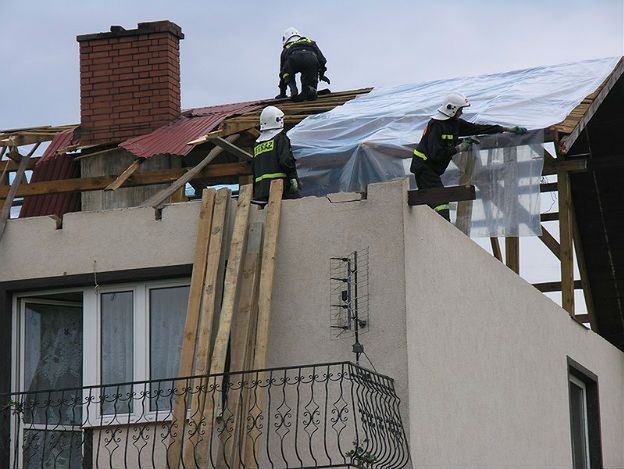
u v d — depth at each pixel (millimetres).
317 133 47656
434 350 34656
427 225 35188
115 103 51156
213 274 34125
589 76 50375
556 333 44531
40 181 50219
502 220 44375
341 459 32406
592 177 52938
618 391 50781
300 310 33781
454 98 40188
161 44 51312
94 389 35594
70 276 36125
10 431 35719
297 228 34406
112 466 34500
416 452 32844
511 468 39000
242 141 49062
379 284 33375
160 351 35406
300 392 33188
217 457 32438
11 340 36438
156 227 35781
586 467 47062
